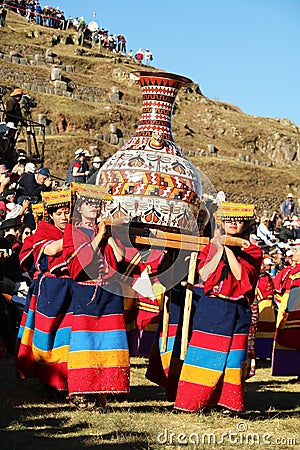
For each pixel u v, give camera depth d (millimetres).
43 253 7375
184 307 7242
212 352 6965
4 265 9922
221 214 7066
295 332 9961
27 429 6285
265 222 19344
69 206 7422
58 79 50812
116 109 48500
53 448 5703
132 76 58781
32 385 8250
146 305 8625
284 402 8273
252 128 58969
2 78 47750
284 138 58406
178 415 7004
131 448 5789
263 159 57094
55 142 38969
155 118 9164
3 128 14680
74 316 6910
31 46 57375
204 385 6973
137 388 8484
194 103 61812
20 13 67875
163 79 9133
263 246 14062
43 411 6996
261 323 11617
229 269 6961
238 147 57500
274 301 11680
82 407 7027
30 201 10719
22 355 7664
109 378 6793
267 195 47906
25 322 7898
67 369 7301
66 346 7367
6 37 58469
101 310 6875
